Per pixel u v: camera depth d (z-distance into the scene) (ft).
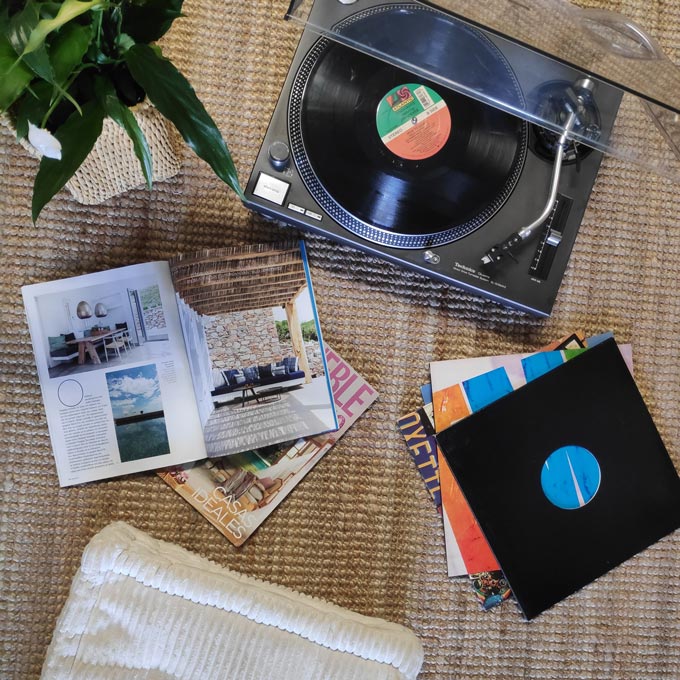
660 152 2.62
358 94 2.84
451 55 2.53
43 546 3.05
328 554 3.12
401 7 2.56
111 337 3.09
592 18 2.66
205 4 3.15
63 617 2.82
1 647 3.01
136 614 2.83
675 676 3.22
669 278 3.31
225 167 2.33
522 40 2.38
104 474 3.05
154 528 3.08
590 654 3.18
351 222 2.90
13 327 3.07
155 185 3.11
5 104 2.15
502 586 3.14
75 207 3.08
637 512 3.15
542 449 3.14
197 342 3.08
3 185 3.06
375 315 3.19
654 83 2.52
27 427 3.06
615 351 3.20
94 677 2.80
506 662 3.15
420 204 2.87
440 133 2.86
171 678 2.85
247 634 2.85
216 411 3.08
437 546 3.15
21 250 3.08
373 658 2.88
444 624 3.14
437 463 3.15
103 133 2.53
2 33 2.16
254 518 3.10
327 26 2.55
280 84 3.19
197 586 2.83
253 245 3.10
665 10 3.34
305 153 2.86
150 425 3.07
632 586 3.20
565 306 3.26
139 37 2.43
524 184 2.93
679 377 3.30
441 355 3.21
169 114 2.28
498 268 2.93
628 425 3.18
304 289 3.11
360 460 3.15
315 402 3.09
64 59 2.15
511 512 3.11
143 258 3.14
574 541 3.12
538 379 3.17
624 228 3.29
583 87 2.53
